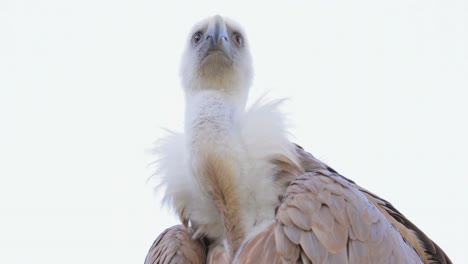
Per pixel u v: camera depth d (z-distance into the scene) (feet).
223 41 29.09
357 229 22.66
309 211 22.70
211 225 26.99
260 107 26.63
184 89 30.25
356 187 26.27
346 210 22.86
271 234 23.89
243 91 29.94
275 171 25.81
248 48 31.07
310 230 22.43
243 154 25.64
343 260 22.07
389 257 22.82
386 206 27.86
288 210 22.93
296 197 23.20
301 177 24.38
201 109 26.32
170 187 27.40
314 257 21.98
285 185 25.64
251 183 25.48
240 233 25.39
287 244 22.38
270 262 23.17
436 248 26.58
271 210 25.52
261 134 25.86
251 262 23.71
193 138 25.90
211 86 29.17
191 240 27.22
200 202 26.78
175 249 26.78
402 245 23.82
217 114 26.18
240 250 25.00
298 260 22.36
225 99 27.25
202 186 25.89
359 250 22.41
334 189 23.38
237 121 26.48
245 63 30.09
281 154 25.84
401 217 27.45
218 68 28.96
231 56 29.37
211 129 25.76
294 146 27.22
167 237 27.66
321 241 22.11
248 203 25.55
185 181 27.07
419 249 26.37
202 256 27.09
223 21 29.73
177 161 27.40
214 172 25.39
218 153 25.41
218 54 28.94
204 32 30.07
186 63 29.99
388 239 23.15
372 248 22.59
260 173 25.57
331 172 25.00
